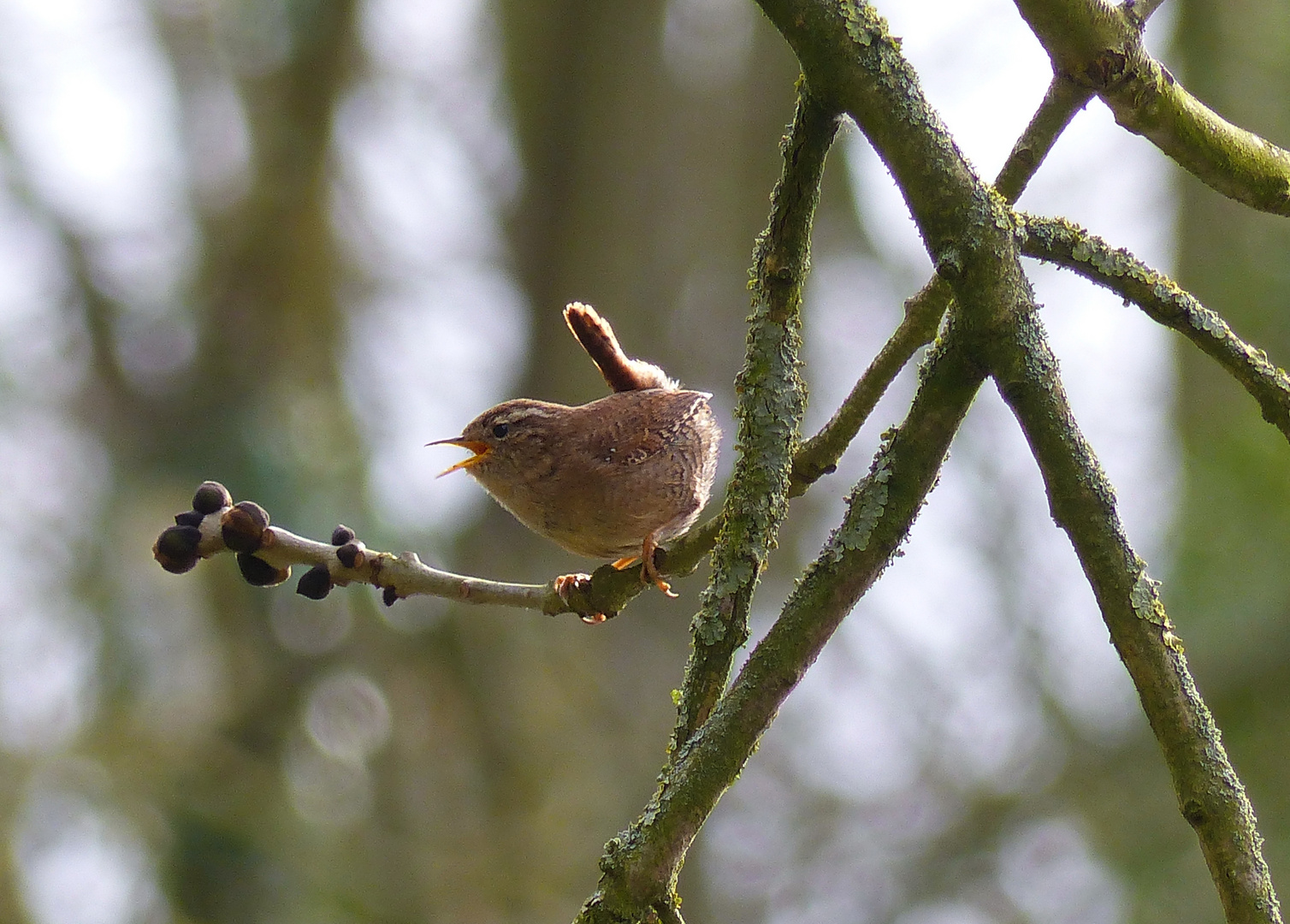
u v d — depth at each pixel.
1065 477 3.09
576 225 14.87
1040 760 13.16
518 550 13.40
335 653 12.19
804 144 3.51
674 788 3.12
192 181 13.91
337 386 13.46
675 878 3.11
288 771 11.83
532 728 12.72
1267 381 3.58
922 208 3.15
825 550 3.35
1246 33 12.16
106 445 12.35
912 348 4.20
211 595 11.98
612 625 13.60
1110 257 3.60
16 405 12.23
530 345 14.77
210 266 13.55
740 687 3.22
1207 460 11.66
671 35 15.34
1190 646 11.75
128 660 11.52
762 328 3.74
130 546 11.80
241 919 10.88
